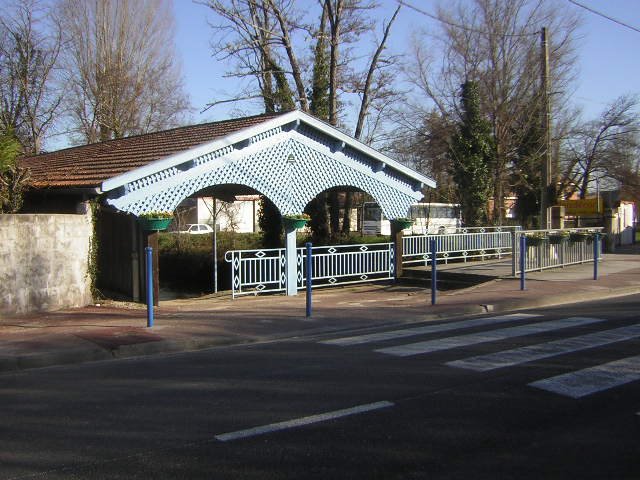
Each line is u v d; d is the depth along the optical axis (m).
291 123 15.40
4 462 4.96
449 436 5.43
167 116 34.72
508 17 28.98
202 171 13.91
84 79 31.23
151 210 13.20
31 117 27.80
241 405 6.37
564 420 5.84
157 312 12.38
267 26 26.06
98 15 30.88
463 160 28.34
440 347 9.08
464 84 28.67
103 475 4.68
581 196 39.38
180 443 5.32
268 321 11.52
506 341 9.43
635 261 22.94
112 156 16.20
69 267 12.62
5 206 12.90
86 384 7.41
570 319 11.48
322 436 5.45
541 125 29.25
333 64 25.11
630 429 5.59
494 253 23.92
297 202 15.70
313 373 7.67
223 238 27.69
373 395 6.66
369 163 17.19
